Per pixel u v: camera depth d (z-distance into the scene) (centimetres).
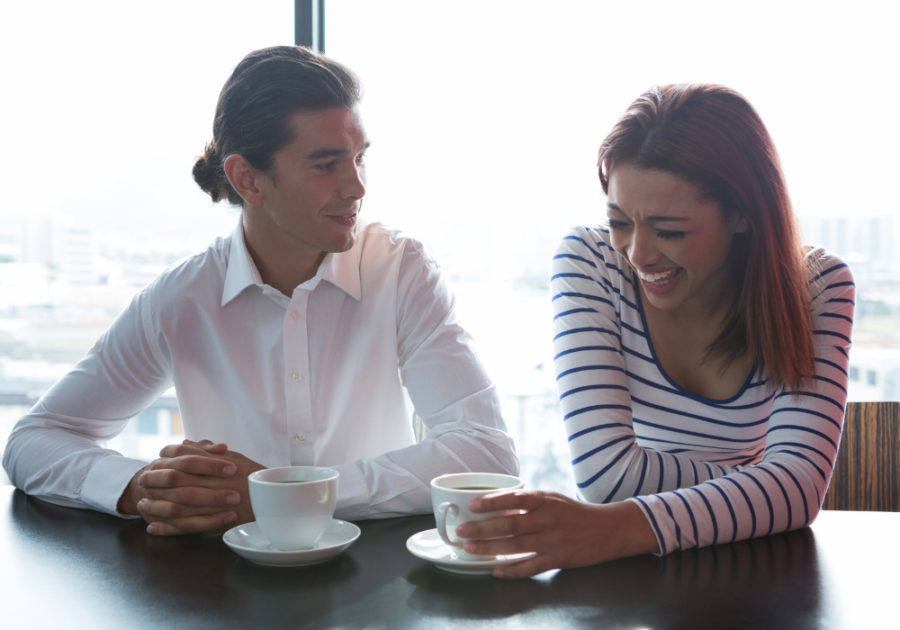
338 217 112
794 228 101
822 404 99
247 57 112
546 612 63
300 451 126
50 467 102
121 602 65
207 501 87
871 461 140
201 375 127
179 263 129
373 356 127
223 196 123
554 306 116
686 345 116
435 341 120
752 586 70
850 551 81
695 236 97
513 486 77
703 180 94
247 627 60
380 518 95
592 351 108
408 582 71
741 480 88
